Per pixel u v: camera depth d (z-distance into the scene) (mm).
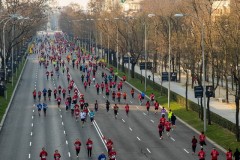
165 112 104688
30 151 74562
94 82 157875
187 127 93188
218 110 107875
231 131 86188
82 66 188750
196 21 118875
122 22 193625
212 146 77938
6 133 87500
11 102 121625
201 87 95062
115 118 101875
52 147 76938
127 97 130875
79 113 102062
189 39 117500
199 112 100062
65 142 80438
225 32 100875
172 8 176875
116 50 199125
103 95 133750
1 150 75375
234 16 98062
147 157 70875
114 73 176875
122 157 70750
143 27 176375
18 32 194875
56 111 109812
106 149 75688
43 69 198125
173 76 145000
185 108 110812
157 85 140750
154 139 83000
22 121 98438
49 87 147375
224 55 98125
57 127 92688
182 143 80062
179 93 130625
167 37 148125
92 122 96500
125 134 86938
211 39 100188
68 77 158875
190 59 132375
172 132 88688
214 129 89062
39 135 85812
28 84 154250
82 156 71312
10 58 175375
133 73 170000
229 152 64125
